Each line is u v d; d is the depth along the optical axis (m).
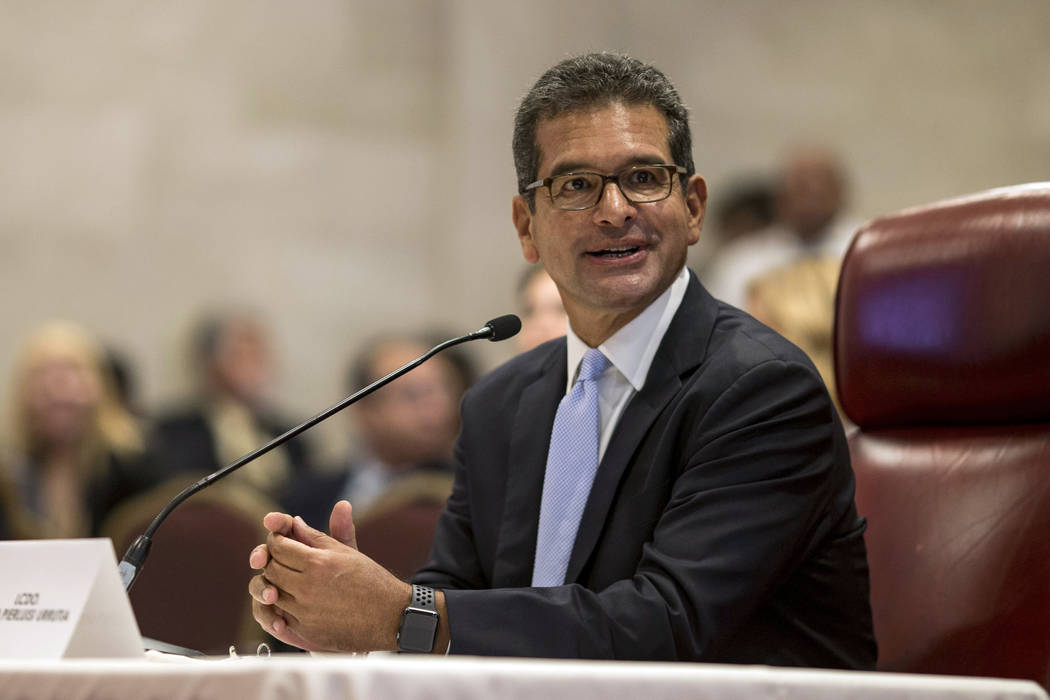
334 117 25.09
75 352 18.27
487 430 8.52
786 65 25.80
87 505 17.77
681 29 25.50
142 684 4.66
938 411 8.47
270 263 24.72
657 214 7.62
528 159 7.92
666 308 7.84
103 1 24.56
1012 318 7.96
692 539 6.85
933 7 26.30
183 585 12.90
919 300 8.43
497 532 8.20
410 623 6.39
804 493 7.11
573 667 4.69
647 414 7.58
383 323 24.92
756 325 7.82
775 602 7.41
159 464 18.31
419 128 25.28
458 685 4.48
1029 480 7.86
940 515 8.16
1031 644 7.49
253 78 24.89
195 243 24.56
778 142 25.69
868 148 25.98
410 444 16.98
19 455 18.14
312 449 22.05
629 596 6.62
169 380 24.19
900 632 8.06
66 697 4.79
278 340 24.61
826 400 7.38
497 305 24.78
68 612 5.64
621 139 7.61
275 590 6.53
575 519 7.62
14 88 24.25
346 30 25.16
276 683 4.34
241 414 21.03
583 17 25.16
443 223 25.17
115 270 24.34
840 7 26.00
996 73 26.44
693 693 4.81
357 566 6.45
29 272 24.11
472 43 24.95
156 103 24.62
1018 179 26.38
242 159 24.80
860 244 8.89
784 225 22.77
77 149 24.39
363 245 25.00
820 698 5.01
